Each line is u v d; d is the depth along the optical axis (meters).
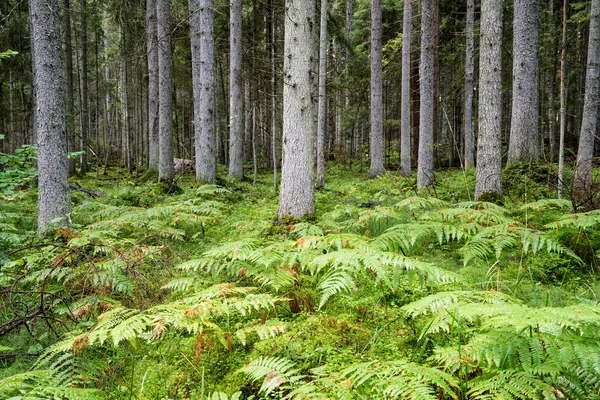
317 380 2.49
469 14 17.20
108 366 3.22
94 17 21.44
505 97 27.23
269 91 21.81
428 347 3.21
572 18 17.45
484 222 5.42
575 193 7.38
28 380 3.02
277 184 15.77
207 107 13.54
